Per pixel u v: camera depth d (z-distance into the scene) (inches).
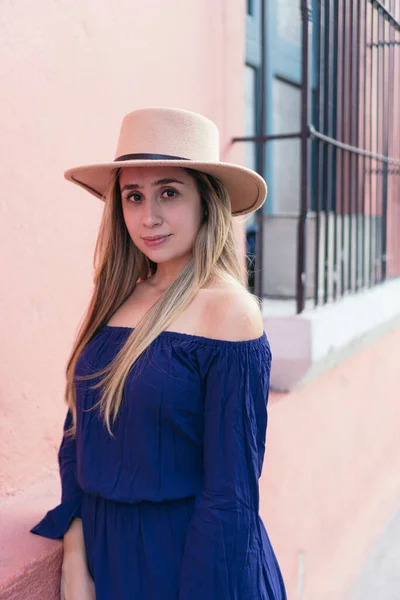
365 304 143.4
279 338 113.3
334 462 137.6
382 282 172.1
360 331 138.6
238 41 121.8
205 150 58.4
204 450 54.0
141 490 54.7
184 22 101.7
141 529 55.6
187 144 57.1
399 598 135.2
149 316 56.7
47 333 77.8
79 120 80.2
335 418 136.9
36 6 72.7
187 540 53.0
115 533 56.7
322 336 115.9
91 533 59.2
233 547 52.0
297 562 118.0
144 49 91.7
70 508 61.7
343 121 131.8
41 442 78.0
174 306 56.2
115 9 85.2
